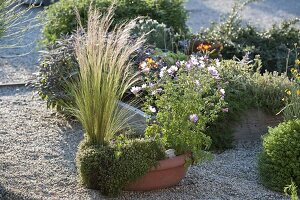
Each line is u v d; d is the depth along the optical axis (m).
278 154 5.23
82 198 4.72
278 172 5.22
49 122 6.39
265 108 6.34
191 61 5.22
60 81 6.44
